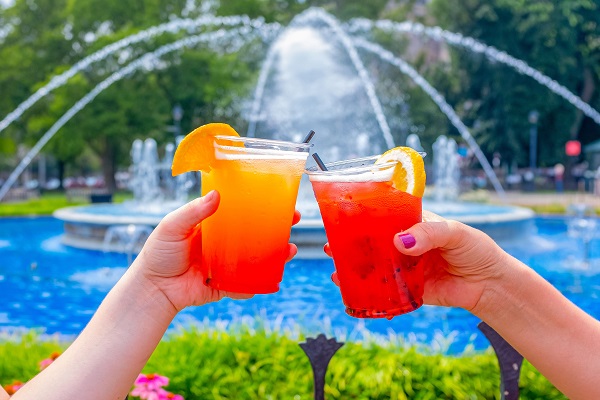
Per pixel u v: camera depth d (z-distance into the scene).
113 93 26.03
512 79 31.22
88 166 63.81
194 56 26.97
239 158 1.17
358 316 1.24
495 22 30.94
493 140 32.34
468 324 4.46
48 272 6.88
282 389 2.69
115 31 28.44
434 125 30.28
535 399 2.54
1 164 43.94
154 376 2.48
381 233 1.18
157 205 12.42
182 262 1.25
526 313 1.29
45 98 28.05
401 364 2.86
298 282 5.85
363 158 1.30
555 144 33.75
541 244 8.91
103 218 8.27
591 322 1.29
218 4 28.62
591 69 33.56
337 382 2.71
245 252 1.20
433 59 34.28
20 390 1.17
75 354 1.20
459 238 1.22
